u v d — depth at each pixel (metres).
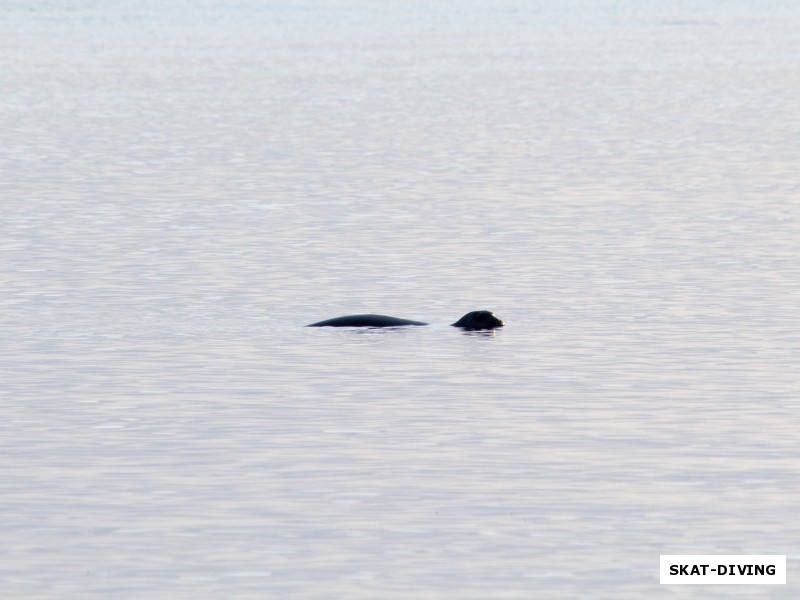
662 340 113.81
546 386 100.19
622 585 67.88
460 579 68.44
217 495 78.62
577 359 107.75
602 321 120.69
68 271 143.00
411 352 109.88
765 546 71.94
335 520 75.25
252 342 113.38
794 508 76.69
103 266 145.75
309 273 142.38
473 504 77.38
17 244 158.50
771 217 177.25
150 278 139.38
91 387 100.31
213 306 127.12
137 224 173.25
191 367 105.69
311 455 85.19
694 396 97.62
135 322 120.62
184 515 75.88
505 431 89.88
